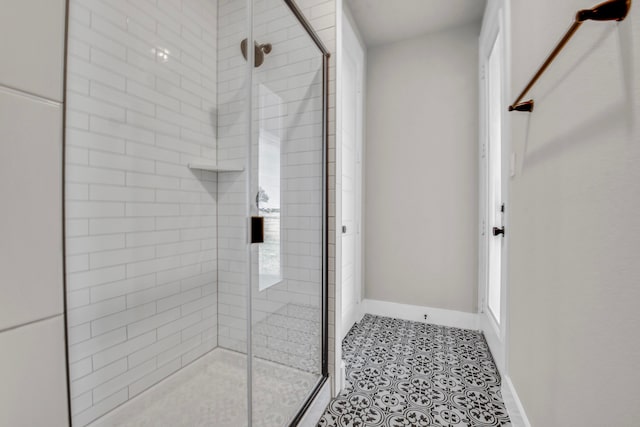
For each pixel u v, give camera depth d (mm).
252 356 1401
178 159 1684
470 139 2383
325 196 1517
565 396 849
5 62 310
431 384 1622
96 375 1295
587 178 752
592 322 721
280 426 1195
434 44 2486
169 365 1607
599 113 704
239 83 1806
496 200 1944
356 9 2209
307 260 1535
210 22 1846
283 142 1543
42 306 348
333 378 1499
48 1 353
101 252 1326
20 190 326
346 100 2242
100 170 1315
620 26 619
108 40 1332
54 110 357
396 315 2629
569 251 842
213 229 1898
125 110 1414
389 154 2648
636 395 574
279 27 1508
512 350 1363
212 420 1335
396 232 2631
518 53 1332
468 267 2398
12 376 322
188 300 1729
